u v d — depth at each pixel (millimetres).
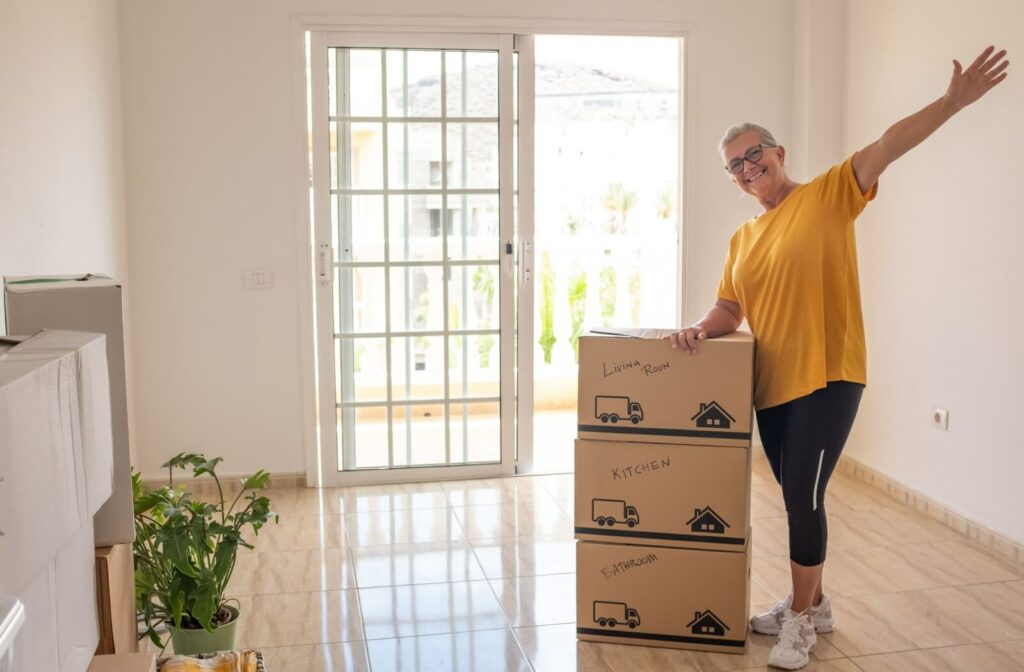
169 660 2152
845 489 4395
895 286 4270
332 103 4449
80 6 3697
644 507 2768
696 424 2711
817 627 2893
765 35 4727
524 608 3135
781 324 2680
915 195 4102
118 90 4254
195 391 4488
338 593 3273
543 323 7633
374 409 4625
